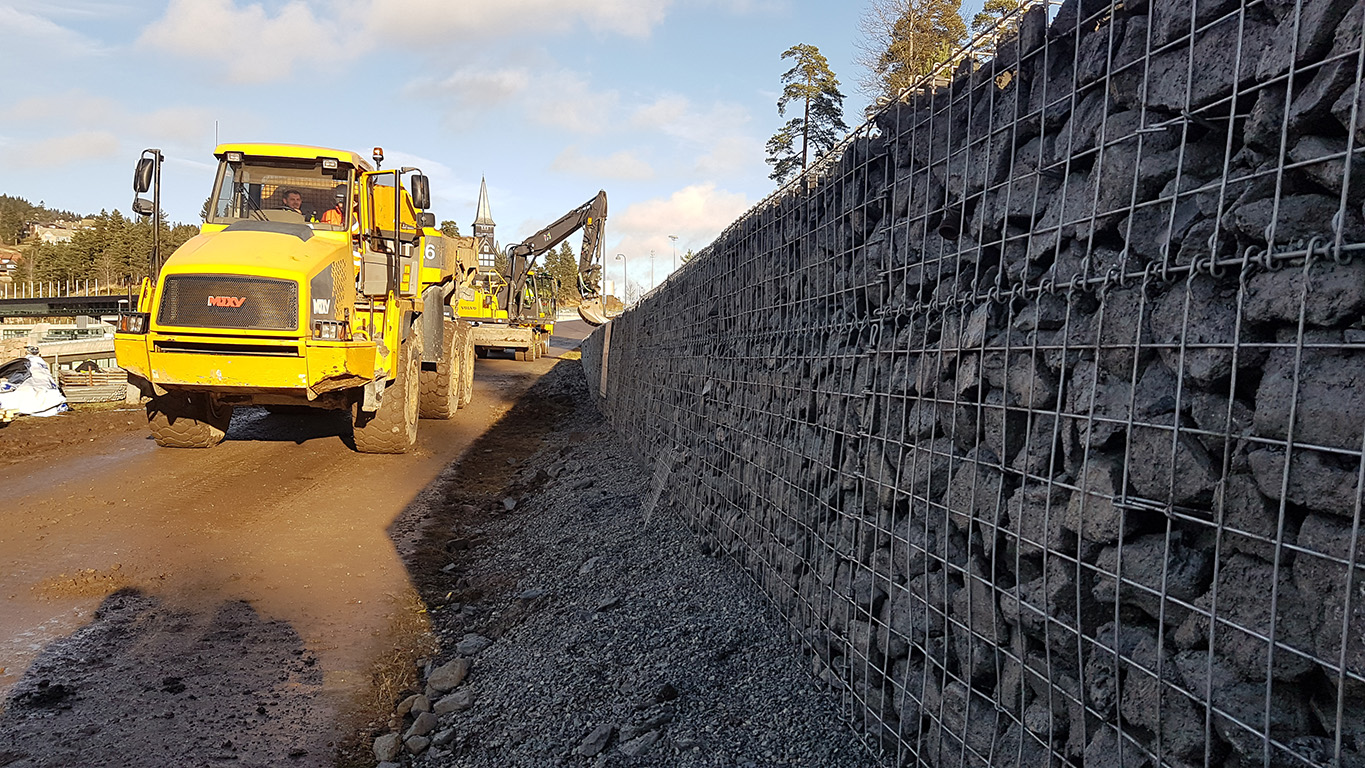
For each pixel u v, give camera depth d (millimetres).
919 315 3098
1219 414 1808
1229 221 1792
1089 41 2303
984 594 2531
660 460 7629
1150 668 1945
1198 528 1893
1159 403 1949
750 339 5273
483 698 4277
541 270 27891
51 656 4598
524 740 3764
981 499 2590
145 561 6180
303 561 6406
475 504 8453
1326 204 1624
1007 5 13586
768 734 3346
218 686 4344
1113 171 2139
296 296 7719
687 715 3621
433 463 10016
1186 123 1929
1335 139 1632
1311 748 1600
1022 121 2588
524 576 6148
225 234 8336
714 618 4465
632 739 3523
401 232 9844
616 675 4137
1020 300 2508
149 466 9125
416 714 4188
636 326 10633
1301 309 1584
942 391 2875
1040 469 2338
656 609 4809
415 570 6375
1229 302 1818
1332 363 1578
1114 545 2043
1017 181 2594
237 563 6262
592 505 7543
